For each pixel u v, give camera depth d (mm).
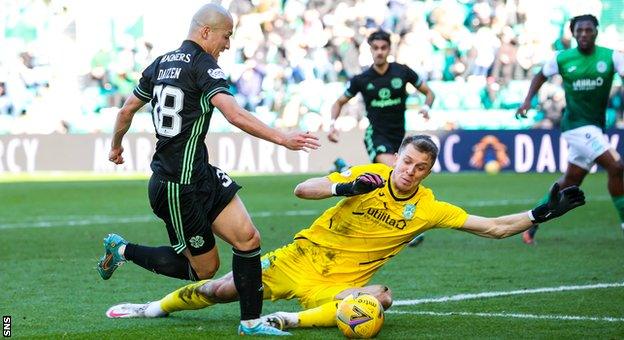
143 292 14711
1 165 44938
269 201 30750
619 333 11227
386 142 22312
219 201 11180
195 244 11320
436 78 45344
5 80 48188
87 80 48188
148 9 48219
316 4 47312
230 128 45125
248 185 36469
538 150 40500
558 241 20953
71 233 22688
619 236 21812
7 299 14008
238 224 11156
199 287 11984
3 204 30219
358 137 41500
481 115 44500
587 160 20234
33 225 24438
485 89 44656
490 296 14031
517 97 44375
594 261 17844
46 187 36562
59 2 48469
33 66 48469
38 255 18859
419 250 19594
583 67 19938
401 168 11242
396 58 45781
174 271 11859
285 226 24047
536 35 44844
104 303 13711
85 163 44312
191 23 11320
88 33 48469
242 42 47344
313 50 46750
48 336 11141
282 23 47375
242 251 11156
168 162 11133
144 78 11562
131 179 40281
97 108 48156
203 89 10844
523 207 28234
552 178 38281
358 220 11570
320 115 46125
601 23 44656
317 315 11305
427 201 11547
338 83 46094
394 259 18266
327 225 11742
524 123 44031
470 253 19109
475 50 45000
